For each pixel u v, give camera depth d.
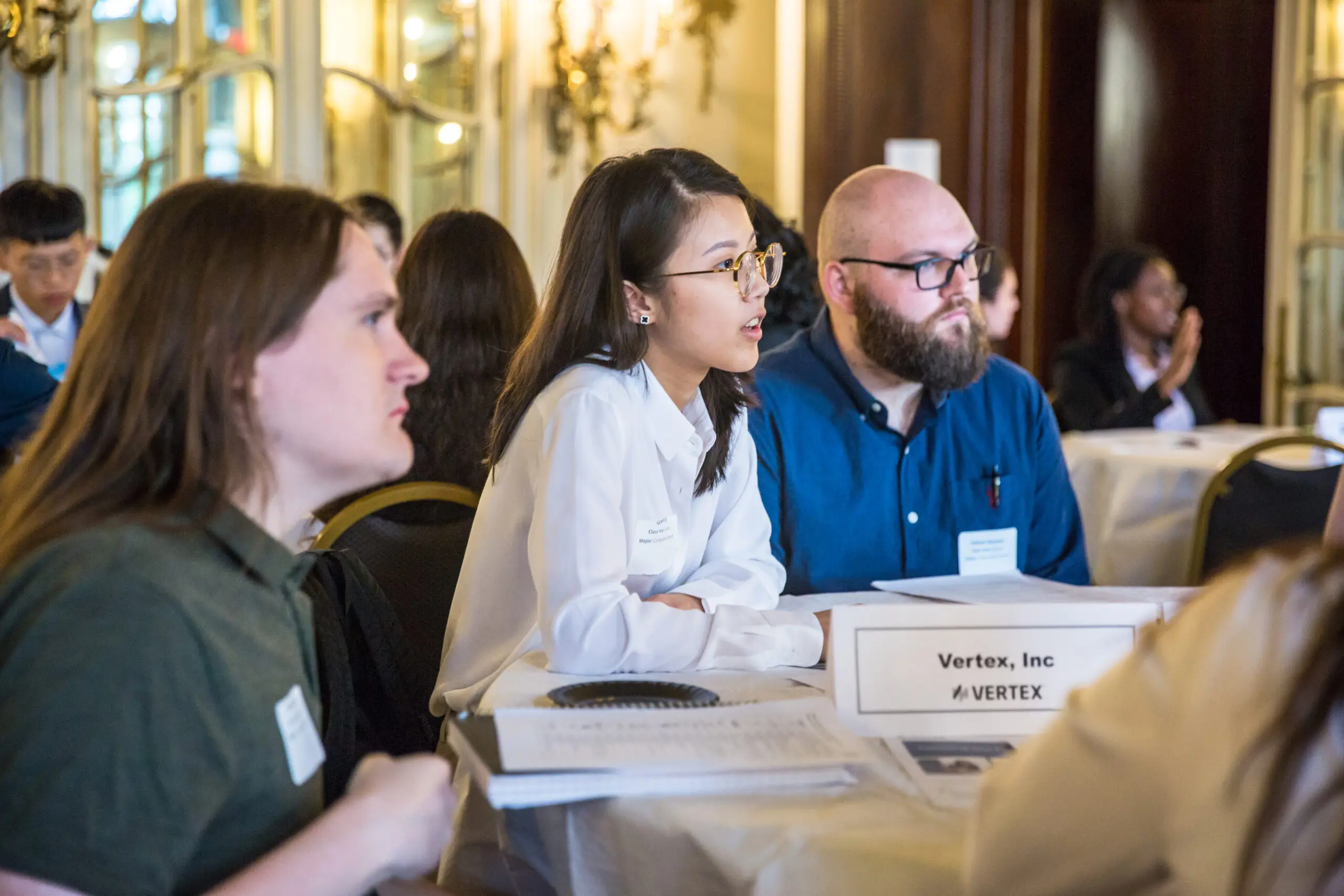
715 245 1.56
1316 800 0.60
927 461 2.08
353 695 1.30
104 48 4.12
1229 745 0.63
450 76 4.78
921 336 1.94
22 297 3.53
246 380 0.91
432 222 2.21
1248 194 5.60
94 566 0.82
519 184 4.91
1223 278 5.63
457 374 2.15
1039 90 5.26
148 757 0.79
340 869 0.86
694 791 1.00
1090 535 3.40
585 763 0.98
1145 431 3.91
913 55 5.09
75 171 4.10
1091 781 0.69
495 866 1.29
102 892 0.76
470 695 1.51
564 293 1.60
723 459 1.69
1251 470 2.68
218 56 4.28
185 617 0.83
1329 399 5.27
